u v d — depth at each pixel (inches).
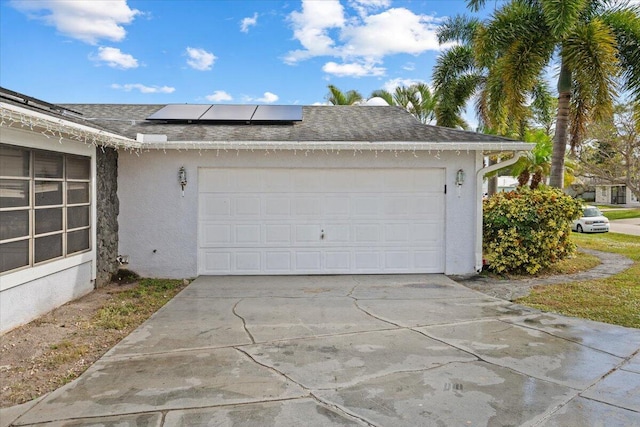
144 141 301.0
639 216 1226.6
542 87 588.7
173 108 405.7
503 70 446.3
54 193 238.4
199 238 333.1
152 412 125.6
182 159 326.0
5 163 196.9
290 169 334.0
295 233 337.1
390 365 161.3
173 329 205.3
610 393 138.8
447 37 638.5
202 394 137.2
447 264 337.7
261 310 239.1
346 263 339.9
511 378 150.0
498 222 338.0
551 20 400.8
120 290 287.3
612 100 419.5
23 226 210.1
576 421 121.4
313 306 247.6
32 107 198.7
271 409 127.7
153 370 156.3
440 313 233.0
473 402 132.3
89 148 276.7
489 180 783.7
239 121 368.8
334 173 335.9
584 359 167.5
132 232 326.3
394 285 302.5
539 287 295.4
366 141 314.3
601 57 409.4
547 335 196.4
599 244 557.0
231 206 334.0
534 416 124.0
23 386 143.1
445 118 609.0
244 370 156.4
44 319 217.8
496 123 495.2
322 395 136.9
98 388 141.4
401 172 336.8
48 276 231.0
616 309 239.3
